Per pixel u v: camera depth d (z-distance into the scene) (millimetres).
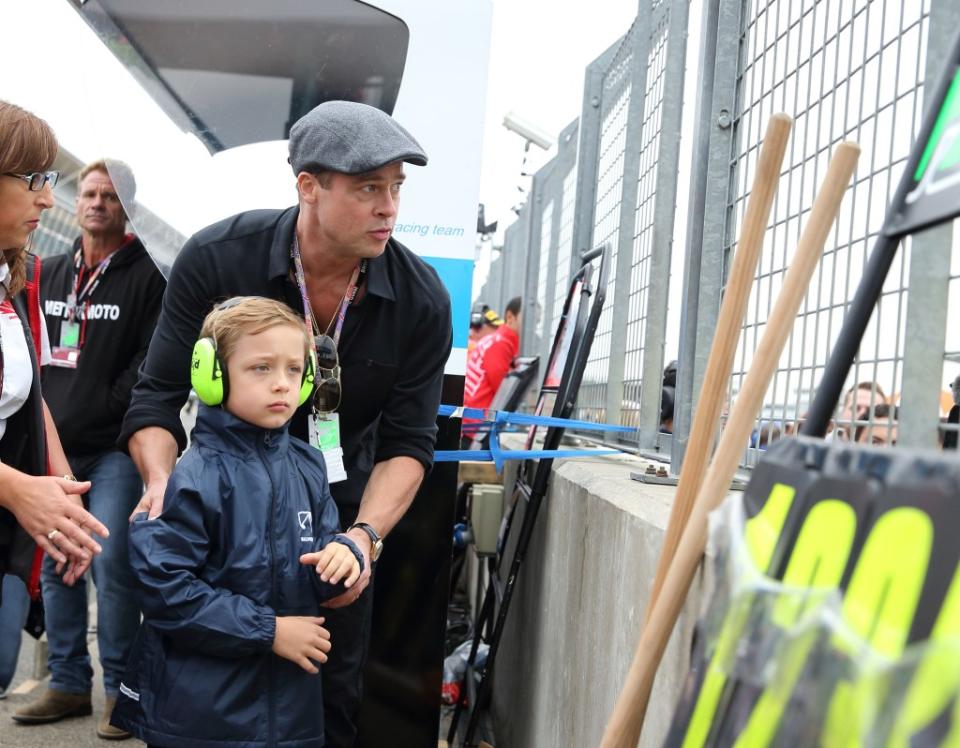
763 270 2230
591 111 5152
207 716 2020
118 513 3727
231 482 2064
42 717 3844
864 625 763
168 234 3199
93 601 5879
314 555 2064
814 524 903
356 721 3086
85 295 3789
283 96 3182
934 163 1041
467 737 3348
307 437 2414
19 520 2145
